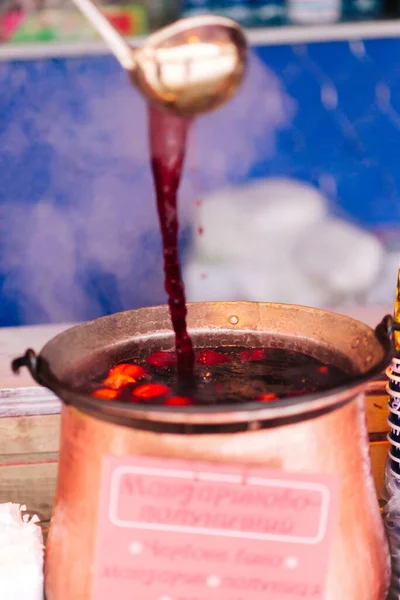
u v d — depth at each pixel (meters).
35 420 1.38
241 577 1.10
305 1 2.97
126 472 1.09
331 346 1.25
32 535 1.25
